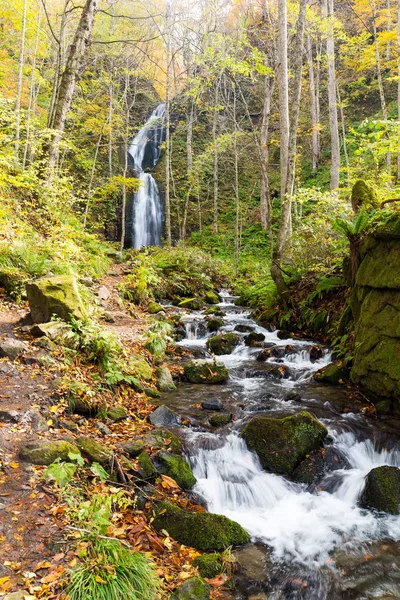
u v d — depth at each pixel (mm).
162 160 33812
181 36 23719
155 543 3609
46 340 6312
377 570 3682
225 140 21859
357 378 6758
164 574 3287
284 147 13086
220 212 29828
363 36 20297
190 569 3449
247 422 5652
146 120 35438
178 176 30641
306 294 10453
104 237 23828
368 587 3484
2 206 10773
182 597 3062
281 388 7164
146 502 4078
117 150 29641
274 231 24328
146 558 3260
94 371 6266
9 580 2793
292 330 10445
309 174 28172
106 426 5168
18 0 16344
